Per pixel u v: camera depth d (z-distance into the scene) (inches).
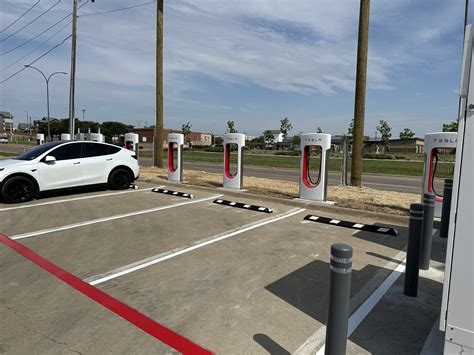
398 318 140.6
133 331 129.7
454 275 101.4
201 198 387.5
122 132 3243.1
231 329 131.3
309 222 288.2
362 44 432.8
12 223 279.3
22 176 354.6
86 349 119.0
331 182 606.9
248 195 390.9
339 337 105.7
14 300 153.5
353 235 251.6
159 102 685.9
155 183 498.6
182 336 126.6
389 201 364.5
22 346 120.7
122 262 197.8
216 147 2662.4
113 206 343.6
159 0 658.2
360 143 452.8
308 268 190.1
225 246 226.1
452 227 101.4
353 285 170.9
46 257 205.2
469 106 97.7
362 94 442.9
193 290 163.3
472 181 97.7
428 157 301.3
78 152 397.7
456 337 102.0
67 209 329.1
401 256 210.1
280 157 1659.7
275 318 139.3
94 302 151.7
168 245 227.3
